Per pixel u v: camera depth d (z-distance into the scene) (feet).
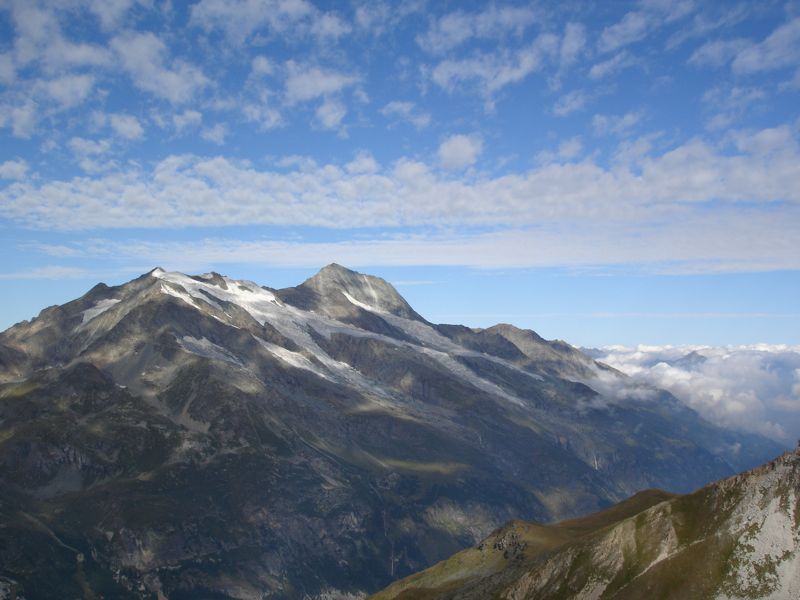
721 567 543.80
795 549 519.60
